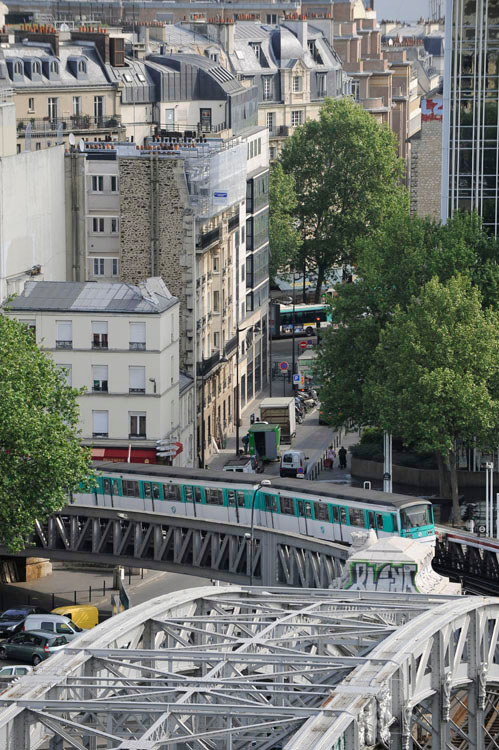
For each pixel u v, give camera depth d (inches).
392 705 3152.1
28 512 5762.8
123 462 7440.9
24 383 5851.4
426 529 6427.2
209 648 3351.4
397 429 7598.4
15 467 5733.3
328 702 2896.2
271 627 3479.3
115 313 7751.0
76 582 6973.4
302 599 3801.7
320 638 3405.5
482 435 7465.6
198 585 6983.3
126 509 6678.2
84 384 7805.1
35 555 6756.9
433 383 7401.6
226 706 2901.1
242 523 6820.9
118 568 6712.6
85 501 7135.8
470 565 6545.3
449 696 3467.0
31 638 5708.7
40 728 3041.3
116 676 3206.2
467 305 7652.6
